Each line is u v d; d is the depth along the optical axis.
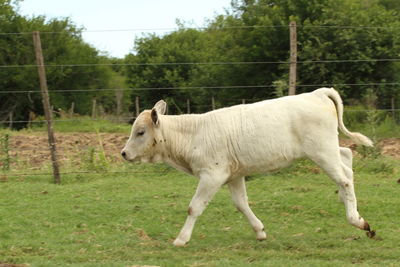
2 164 13.76
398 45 21.06
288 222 8.63
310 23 21.70
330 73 21.27
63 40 33.00
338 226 8.33
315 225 8.42
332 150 7.34
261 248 7.38
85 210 9.27
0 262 6.81
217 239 7.85
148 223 8.66
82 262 6.83
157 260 6.84
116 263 6.62
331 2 21.78
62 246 7.49
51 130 11.68
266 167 7.46
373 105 20.41
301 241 7.57
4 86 31.27
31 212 9.17
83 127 24.22
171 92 30.19
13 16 31.95
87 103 34.44
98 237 7.92
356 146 14.16
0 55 31.11
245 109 7.52
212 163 7.47
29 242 7.66
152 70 30.83
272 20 22.52
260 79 23.64
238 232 8.18
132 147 7.86
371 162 12.31
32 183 11.52
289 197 9.83
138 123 7.84
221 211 9.16
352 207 7.40
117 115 31.98
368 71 20.95
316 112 7.32
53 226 8.49
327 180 11.20
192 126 7.70
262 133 7.32
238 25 24.16
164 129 7.74
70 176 12.14
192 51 31.53
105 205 9.55
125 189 10.88
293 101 7.43
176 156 7.80
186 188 10.82
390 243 7.34
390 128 18.19
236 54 23.78
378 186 10.61
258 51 23.06
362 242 7.44
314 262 6.54
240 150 7.40
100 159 13.03
